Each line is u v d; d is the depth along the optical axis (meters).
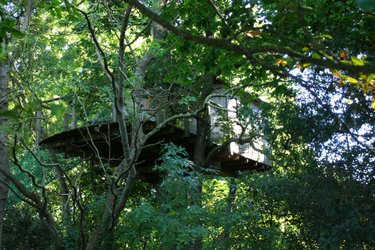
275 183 13.35
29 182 16.61
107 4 14.09
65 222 15.75
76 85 14.73
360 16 8.84
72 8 10.68
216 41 4.55
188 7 9.72
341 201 12.05
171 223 13.04
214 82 15.95
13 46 12.74
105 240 13.18
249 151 17.34
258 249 14.09
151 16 4.65
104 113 16.64
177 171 13.57
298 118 12.51
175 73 11.62
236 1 9.09
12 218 16.55
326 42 8.90
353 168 12.07
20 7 13.95
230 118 16.08
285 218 13.98
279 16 5.72
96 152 13.65
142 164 16.72
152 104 15.78
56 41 15.29
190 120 16.72
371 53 8.60
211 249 14.40
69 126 20.52
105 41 16.48
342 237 11.82
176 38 9.84
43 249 16.36
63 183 17.20
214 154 16.56
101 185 17.66
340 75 6.27
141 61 14.98
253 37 7.75
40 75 14.17
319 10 7.20
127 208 17.83
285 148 13.46
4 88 12.85
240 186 14.73
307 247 13.35
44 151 17.33
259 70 9.46
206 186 15.36
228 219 13.75
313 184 12.51
